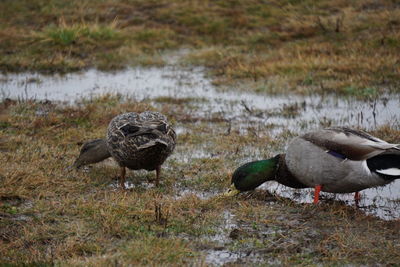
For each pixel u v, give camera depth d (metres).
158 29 25.69
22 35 24.66
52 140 13.89
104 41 24.58
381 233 9.08
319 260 8.24
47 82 20.39
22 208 9.98
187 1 28.08
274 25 26.08
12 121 15.11
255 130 15.00
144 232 8.98
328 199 10.85
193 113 16.69
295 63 21.03
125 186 11.41
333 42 23.73
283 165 10.54
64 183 11.02
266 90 18.98
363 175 9.43
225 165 12.39
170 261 8.09
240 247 8.59
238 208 10.05
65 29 24.31
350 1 27.75
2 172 11.27
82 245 8.48
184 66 22.64
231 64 21.89
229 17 26.66
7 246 8.54
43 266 7.83
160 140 10.23
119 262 7.94
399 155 9.35
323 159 9.74
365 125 15.32
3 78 20.83
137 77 21.20
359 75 19.66
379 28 24.53
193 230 9.13
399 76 19.36
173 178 11.67
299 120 16.02
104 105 17.02
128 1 28.00
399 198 10.94
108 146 11.25
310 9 27.03
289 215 9.77
